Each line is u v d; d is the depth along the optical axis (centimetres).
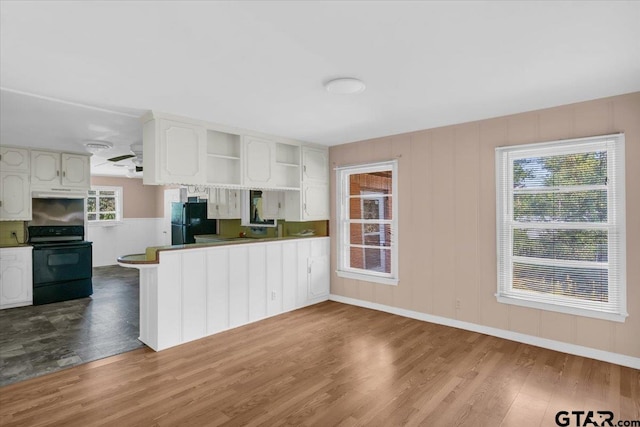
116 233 866
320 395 249
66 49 204
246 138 404
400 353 321
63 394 252
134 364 302
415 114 347
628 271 287
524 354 315
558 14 171
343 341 352
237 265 403
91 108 312
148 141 333
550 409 230
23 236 534
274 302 443
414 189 421
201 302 368
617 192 291
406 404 237
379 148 454
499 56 219
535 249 338
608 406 233
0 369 292
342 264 506
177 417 223
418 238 418
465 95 292
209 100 297
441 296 400
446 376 276
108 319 434
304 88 272
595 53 215
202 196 694
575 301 315
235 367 295
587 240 309
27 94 276
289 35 191
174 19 173
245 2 159
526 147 336
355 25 181
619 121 291
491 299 362
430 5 163
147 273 350
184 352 329
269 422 218
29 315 451
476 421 218
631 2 160
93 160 606
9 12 164
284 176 469
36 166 500
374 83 263
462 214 382
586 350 307
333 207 513
